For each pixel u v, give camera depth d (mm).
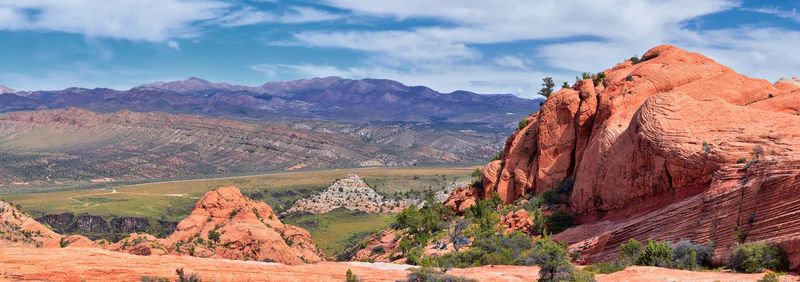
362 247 99062
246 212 96250
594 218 70188
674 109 62688
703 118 60906
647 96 76000
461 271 51594
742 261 46188
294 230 101875
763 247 45656
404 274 47688
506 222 76125
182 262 45938
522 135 89062
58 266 43344
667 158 59750
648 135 62562
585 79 83438
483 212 83688
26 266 43125
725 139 56562
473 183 100312
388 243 92812
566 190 78875
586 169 72875
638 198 64188
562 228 72125
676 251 50812
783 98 67250
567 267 47469
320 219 187875
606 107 76750
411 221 92375
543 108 84438
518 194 85562
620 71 82500
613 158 68562
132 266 44344
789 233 45094
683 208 54594
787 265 44688
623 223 62406
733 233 49188
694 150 57781
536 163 84688
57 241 86812
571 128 81562
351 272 45719
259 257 87938
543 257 48000
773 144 52625
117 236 189000
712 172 55500
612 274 48406
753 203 48469
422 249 76562
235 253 87000
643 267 48750
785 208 46000
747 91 73750
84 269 43312
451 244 75438
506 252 61688
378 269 49094
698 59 79875
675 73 77000
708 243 50312
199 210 94938
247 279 44781
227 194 97938
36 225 93438
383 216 193000
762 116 58938
